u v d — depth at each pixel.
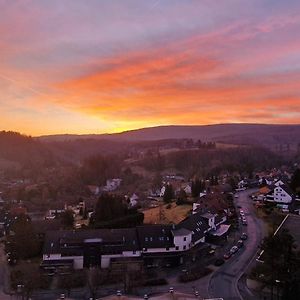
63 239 93.88
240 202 158.00
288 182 181.88
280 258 72.44
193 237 102.38
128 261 91.75
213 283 83.56
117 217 125.44
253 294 77.88
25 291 80.12
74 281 84.31
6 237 122.44
